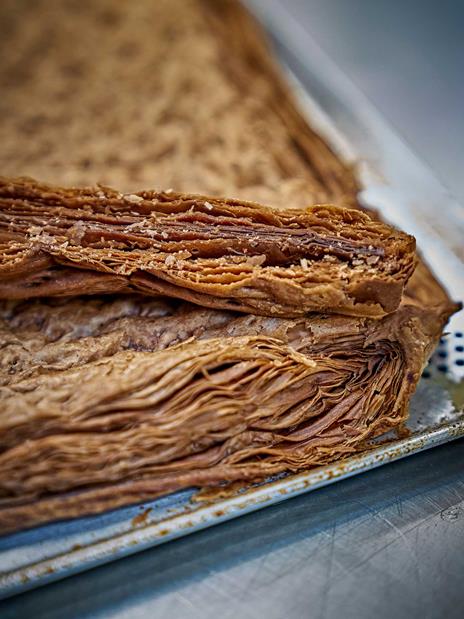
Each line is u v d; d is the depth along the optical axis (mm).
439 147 362
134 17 374
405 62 437
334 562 177
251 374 183
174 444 178
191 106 312
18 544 172
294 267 190
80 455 170
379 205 283
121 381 175
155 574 173
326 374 194
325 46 451
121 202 197
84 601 168
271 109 318
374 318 193
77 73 337
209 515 178
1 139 284
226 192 248
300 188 260
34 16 378
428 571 175
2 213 195
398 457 199
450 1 502
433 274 251
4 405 170
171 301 204
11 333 195
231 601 168
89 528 175
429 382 223
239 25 377
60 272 195
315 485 189
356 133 327
